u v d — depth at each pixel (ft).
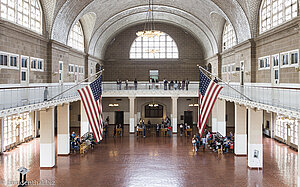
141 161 62.59
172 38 128.26
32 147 75.25
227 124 117.29
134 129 111.34
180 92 104.01
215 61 107.24
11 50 53.21
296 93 38.42
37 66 65.00
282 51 57.41
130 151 72.69
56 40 73.56
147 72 128.98
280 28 56.08
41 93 52.26
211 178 50.62
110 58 128.67
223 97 79.71
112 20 105.60
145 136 96.02
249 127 57.31
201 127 52.06
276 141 84.02
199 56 128.57
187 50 128.36
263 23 68.03
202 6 89.40
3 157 64.59
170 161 62.64
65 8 71.00
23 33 57.41
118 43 128.47
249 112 57.52
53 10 66.85
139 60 128.57
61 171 54.85
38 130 91.15
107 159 64.49
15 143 76.07
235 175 52.39
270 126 90.07
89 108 53.42
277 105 44.91
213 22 96.43
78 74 94.89
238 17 74.79
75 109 117.91
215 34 100.37
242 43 75.10
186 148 76.54
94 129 53.36
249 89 58.65
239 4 69.67
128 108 127.44
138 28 128.16
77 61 93.97
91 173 53.57
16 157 64.64
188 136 96.22
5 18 51.47
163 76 128.88
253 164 56.65
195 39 127.54
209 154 69.62
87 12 85.15
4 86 50.90
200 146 79.36
